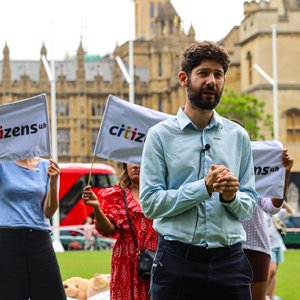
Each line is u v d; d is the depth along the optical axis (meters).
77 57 110.19
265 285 10.20
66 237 44.22
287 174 10.66
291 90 80.44
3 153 10.22
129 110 10.14
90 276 22.05
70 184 52.59
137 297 9.26
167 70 110.25
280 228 17.55
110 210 9.48
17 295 9.84
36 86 109.25
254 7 84.25
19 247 9.91
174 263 6.90
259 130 74.62
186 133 7.09
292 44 80.81
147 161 7.08
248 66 84.25
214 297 6.93
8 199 9.95
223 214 6.92
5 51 109.44
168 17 114.94
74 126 109.19
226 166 7.05
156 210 6.91
